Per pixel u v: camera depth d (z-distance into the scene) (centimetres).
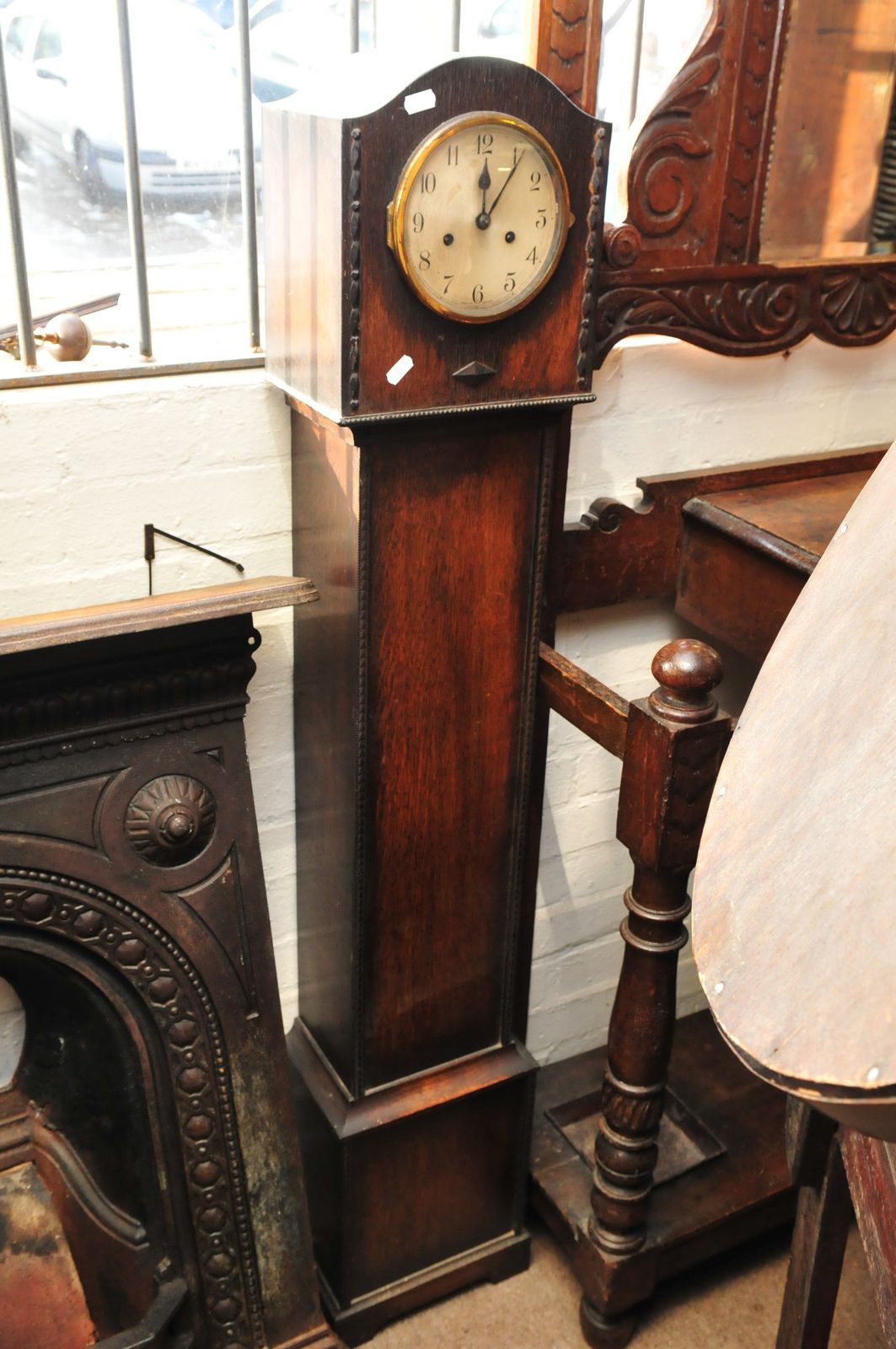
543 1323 184
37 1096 159
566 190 129
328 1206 175
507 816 163
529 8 139
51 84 144
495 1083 174
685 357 174
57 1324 151
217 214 163
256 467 151
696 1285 192
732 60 151
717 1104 201
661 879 145
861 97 162
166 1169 154
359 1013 164
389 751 151
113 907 142
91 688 133
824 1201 125
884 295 180
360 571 139
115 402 138
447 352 131
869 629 81
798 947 67
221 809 146
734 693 209
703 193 157
